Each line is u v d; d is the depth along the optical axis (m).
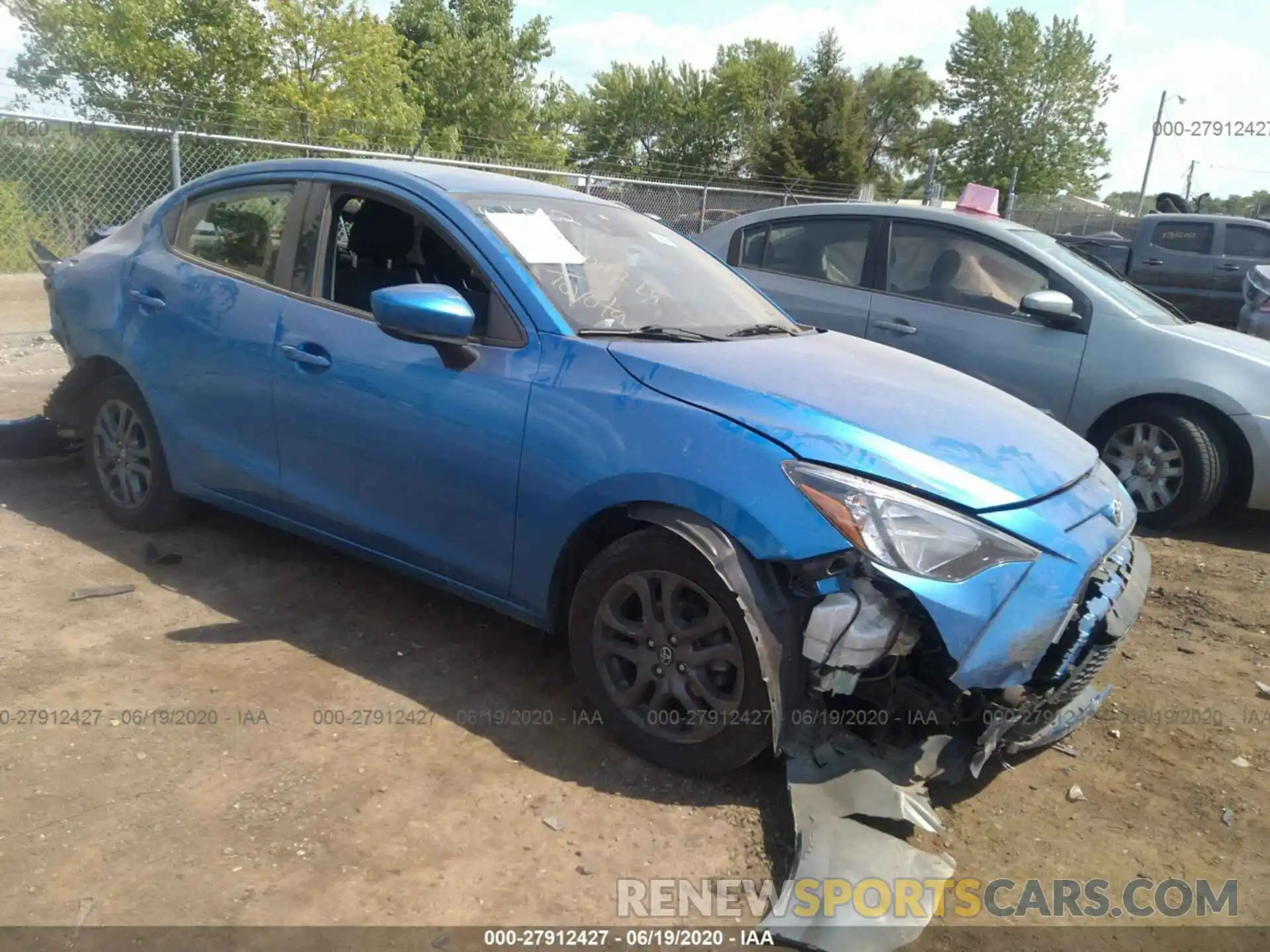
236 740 2.86
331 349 3.43
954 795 2.89
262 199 3.88
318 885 2.31
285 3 19.52
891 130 64.38
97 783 2.62
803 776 2.62
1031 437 3.01
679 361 2.93
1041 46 51.22
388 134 20.33
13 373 7.34
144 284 4.09
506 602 3.15
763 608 2.57
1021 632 2.53
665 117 61.12
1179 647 4.00
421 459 3.20
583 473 2.83
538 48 37.56
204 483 3.97
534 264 3.26
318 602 3.81
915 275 5.97
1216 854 2.69
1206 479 5.35
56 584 3.79
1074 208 32.59
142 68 18.72
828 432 2.65
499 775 2.79
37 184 9.45
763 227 6.57
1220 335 5.69
